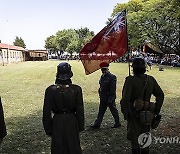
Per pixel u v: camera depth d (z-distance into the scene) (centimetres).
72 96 395
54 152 389
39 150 606
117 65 4972
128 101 427
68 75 399
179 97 1318
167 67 4141
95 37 586
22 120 888
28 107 1117
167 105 1106
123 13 584
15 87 1842
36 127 794
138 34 5381
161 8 4672
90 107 1090
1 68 4341
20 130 765
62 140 390
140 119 428
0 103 398
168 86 1762
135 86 433
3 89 1736
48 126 395
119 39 583
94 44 587
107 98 742
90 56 592
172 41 5038
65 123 392
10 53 6938
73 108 401
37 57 9962
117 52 585
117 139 664
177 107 1063
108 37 583
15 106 1142
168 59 4791
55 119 396
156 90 446
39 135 714
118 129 746
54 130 393
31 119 901
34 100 1295
